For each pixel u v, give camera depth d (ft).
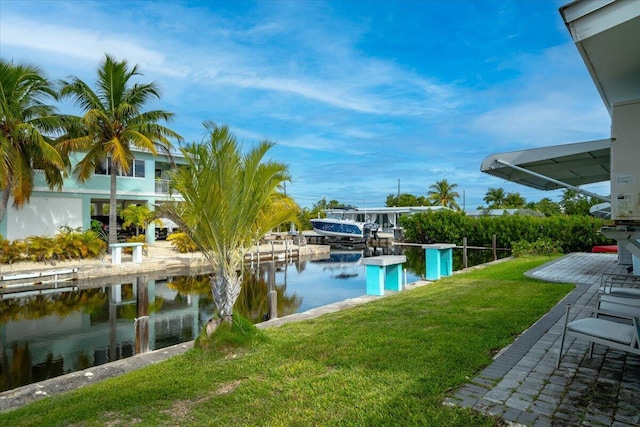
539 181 17.62
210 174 16.67
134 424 10.52
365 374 12.84
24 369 20.70
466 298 25.30
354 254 86.84
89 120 52.26
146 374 14.32
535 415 9.63
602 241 72.69
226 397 11.76
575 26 8.00
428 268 36.70
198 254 64.90
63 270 47.29
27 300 38.34
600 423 9.23
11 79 47.57
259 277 52.42
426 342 15.98
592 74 9.23
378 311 22.74
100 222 73.97
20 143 48.44
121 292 42.19
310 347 16.07
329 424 9.71
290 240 101.14
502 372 12.48
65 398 12.73
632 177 9.46
